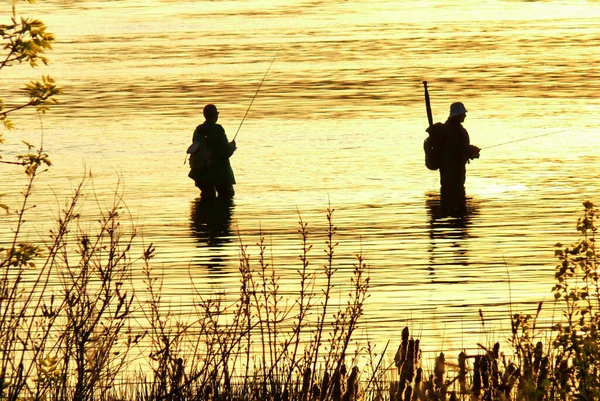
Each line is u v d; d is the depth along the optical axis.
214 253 50.81
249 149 85.25
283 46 179.12
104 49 178.00
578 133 90.94
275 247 52.25
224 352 26.03
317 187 69.69
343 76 137.38
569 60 150.50
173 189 69.38
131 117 104.06
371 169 76.06
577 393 23.34
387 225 57.56
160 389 24.91
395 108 107.81
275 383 26.70
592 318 24.39
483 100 113.00
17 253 23.34
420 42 183.38
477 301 40.91
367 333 35.88
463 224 57.47
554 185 69.19
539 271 46.19
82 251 28.56
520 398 21.88
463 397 24.33
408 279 45.00
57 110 109.56
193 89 126.44
